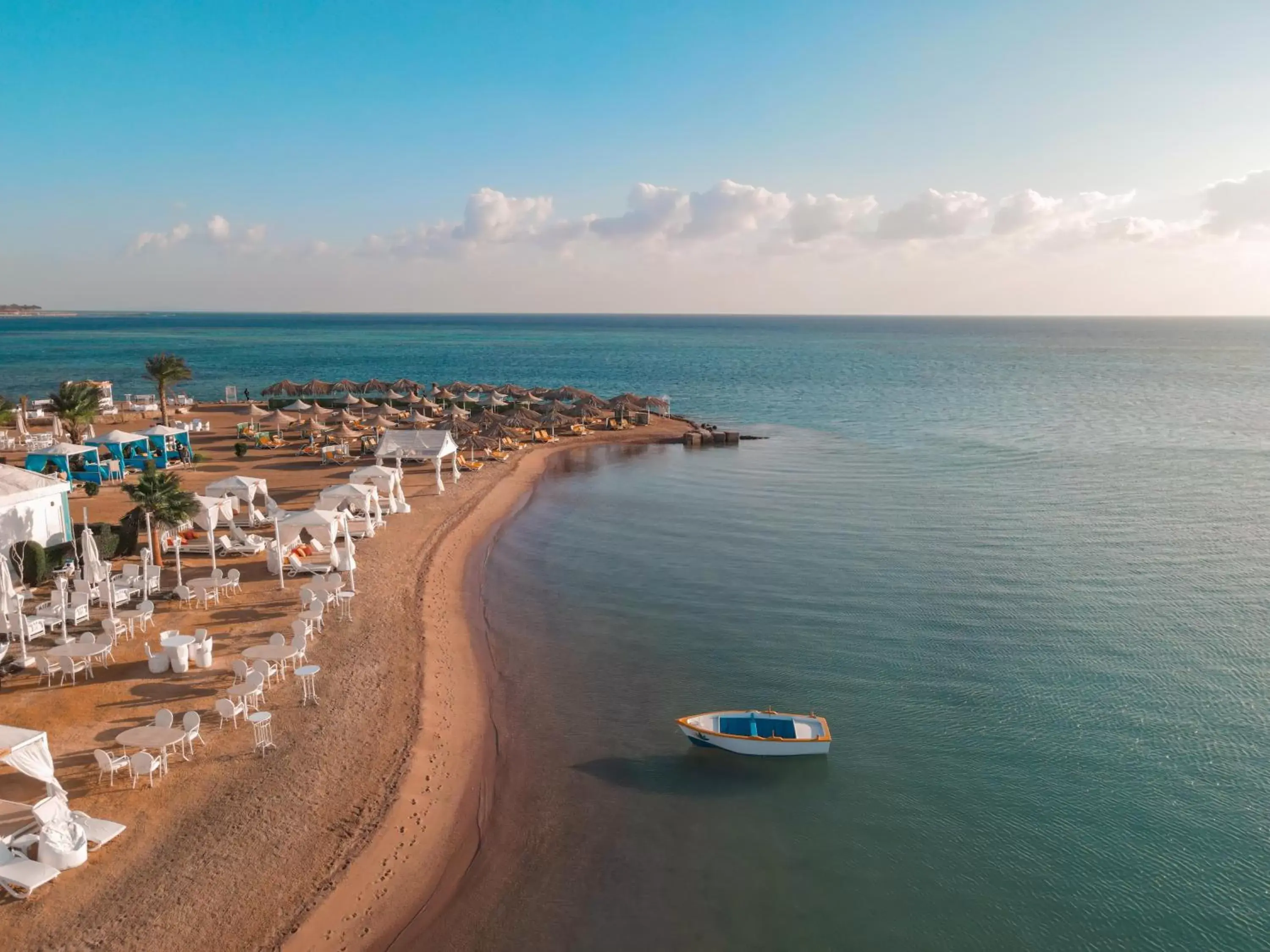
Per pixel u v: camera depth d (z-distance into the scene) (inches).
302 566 1140.5
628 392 4114.2
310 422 2345.0
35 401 2965.1
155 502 1008.2
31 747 548.4
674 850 625.3
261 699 783.7
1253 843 636.7
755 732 757.9
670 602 1141.1
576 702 849.5
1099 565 1305.4
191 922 506.3
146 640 885.8
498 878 587.5
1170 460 2256.4
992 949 536.1
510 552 1375.5
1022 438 2664.9
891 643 1002.7
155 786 635.5
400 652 920.3
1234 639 1016.2
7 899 509.4
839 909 568.1
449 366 5743.1
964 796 696.4
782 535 1492.4
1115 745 775.7
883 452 2413.9
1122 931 552.1
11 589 838.5
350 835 606.2
